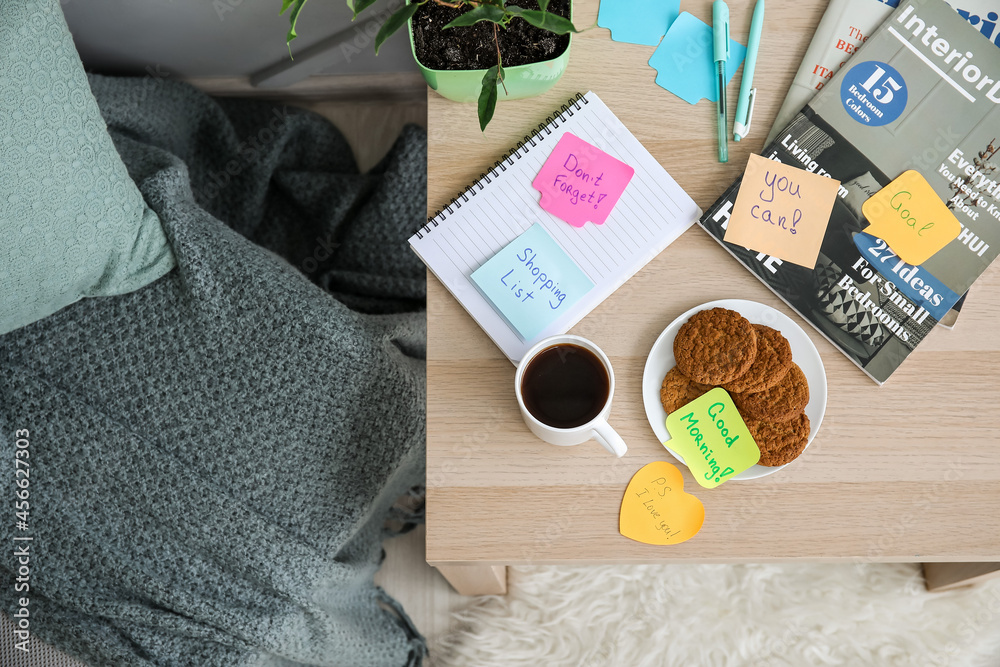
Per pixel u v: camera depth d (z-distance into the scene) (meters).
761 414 1.03
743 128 1.09
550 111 1.11
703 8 1.11
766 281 1.06
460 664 1.47
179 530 1.18
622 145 1.09
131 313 1.18
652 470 1.04
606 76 1.11
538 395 1.02
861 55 1.08
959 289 1.06
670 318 1.07
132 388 1.18
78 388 1.18
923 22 1.08
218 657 1.20
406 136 1.45
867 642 1.43
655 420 1.05
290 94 1.58
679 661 1.44
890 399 1.05
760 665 1.43
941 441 1.05
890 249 1.06
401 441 1.22
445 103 1.11
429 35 1.06
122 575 1.18
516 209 1.08
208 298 1.16
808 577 1.46
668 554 1.04
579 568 1.47
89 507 1.18
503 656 1.46
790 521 1.04
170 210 1.18
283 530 1.20
